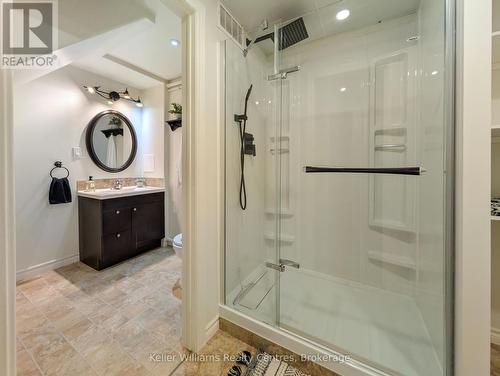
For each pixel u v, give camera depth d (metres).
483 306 0.85
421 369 1.13
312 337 1.33
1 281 0.60
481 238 0.84
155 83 3.02
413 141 1.62
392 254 1.79
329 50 1.91
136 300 1.85
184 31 1.26
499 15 1.15
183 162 1.30
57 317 1.63
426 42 1.38
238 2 1.54
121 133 3.00
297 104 2.06
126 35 1.77
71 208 2.51
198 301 1.32
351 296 1.79
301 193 2.11
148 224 2.88
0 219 0.59
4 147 0.59
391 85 1.71
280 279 1.98
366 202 1.87
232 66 1.62
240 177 1.80
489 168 0.83
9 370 0.61
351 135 1.87
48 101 2.32
